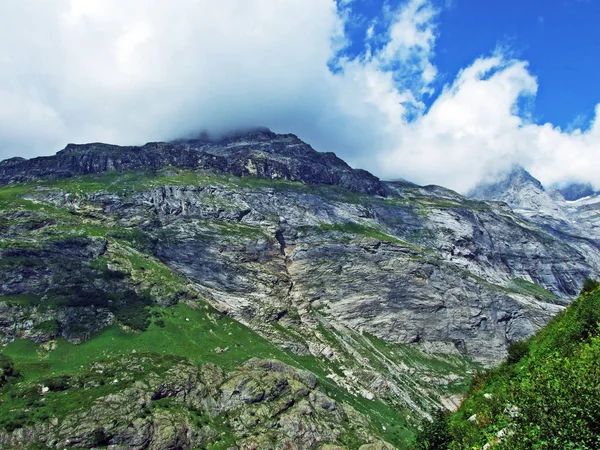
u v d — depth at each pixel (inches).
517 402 1050.7
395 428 7037.4
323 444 5959.6
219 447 5413.4
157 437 5211.6
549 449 907.4
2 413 5059.1
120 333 7288.4
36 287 7573.8
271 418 6087.6
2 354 6314.0
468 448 1396.4
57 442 4795.8
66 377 5915.4
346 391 7869.1
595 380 951.6
